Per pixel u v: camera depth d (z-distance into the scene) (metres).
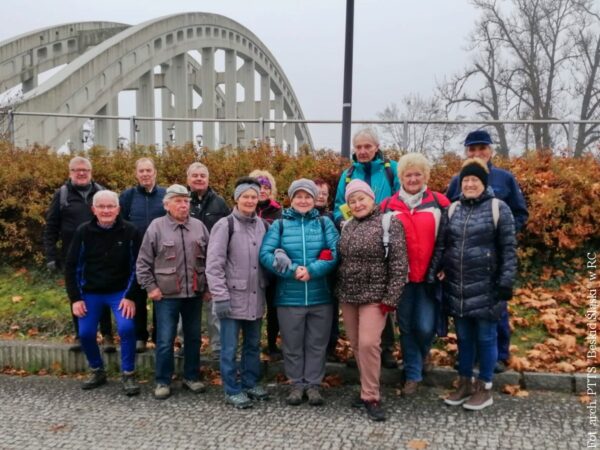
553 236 6.92
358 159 5.26
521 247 7.04
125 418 4.54
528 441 3.97
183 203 4.99
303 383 4.82
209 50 33.31
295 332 4.76
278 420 4.44
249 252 4.80
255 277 4.82
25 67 27.45
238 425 4.36
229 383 4.78
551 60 24.94
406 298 4.73
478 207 4.46
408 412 4.52
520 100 25.53
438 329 4.76
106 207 5.09
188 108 32.66
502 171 5.09
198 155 8.91
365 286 4.48
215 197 5.70
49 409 4.77
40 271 7.80
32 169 8.38
